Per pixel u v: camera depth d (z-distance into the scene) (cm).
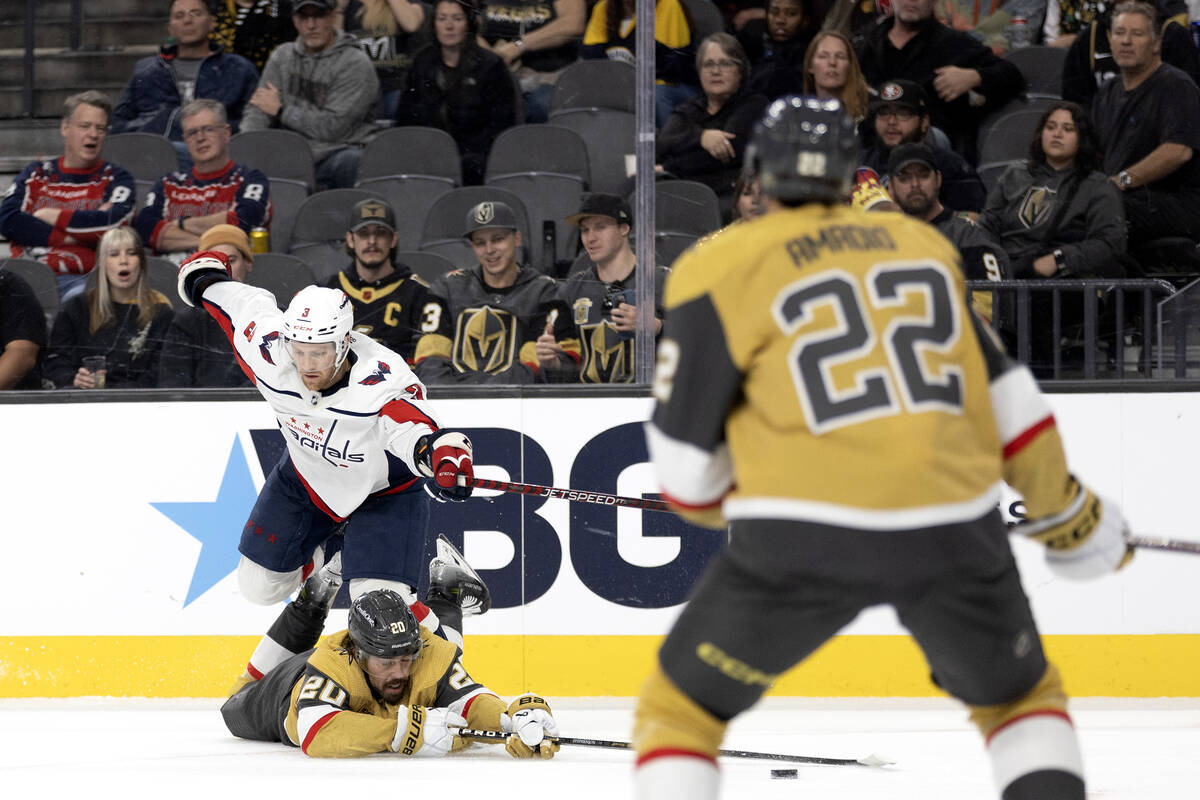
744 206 1382
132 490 1223
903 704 1177
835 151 450
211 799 736
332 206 1484
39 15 1770
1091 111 1423
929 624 441
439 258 1357
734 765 857
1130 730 1012
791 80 1514
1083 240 1334
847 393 419
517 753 878
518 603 1212
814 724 1070
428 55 1550
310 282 1334
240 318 980
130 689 1214
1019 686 457
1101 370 1227
